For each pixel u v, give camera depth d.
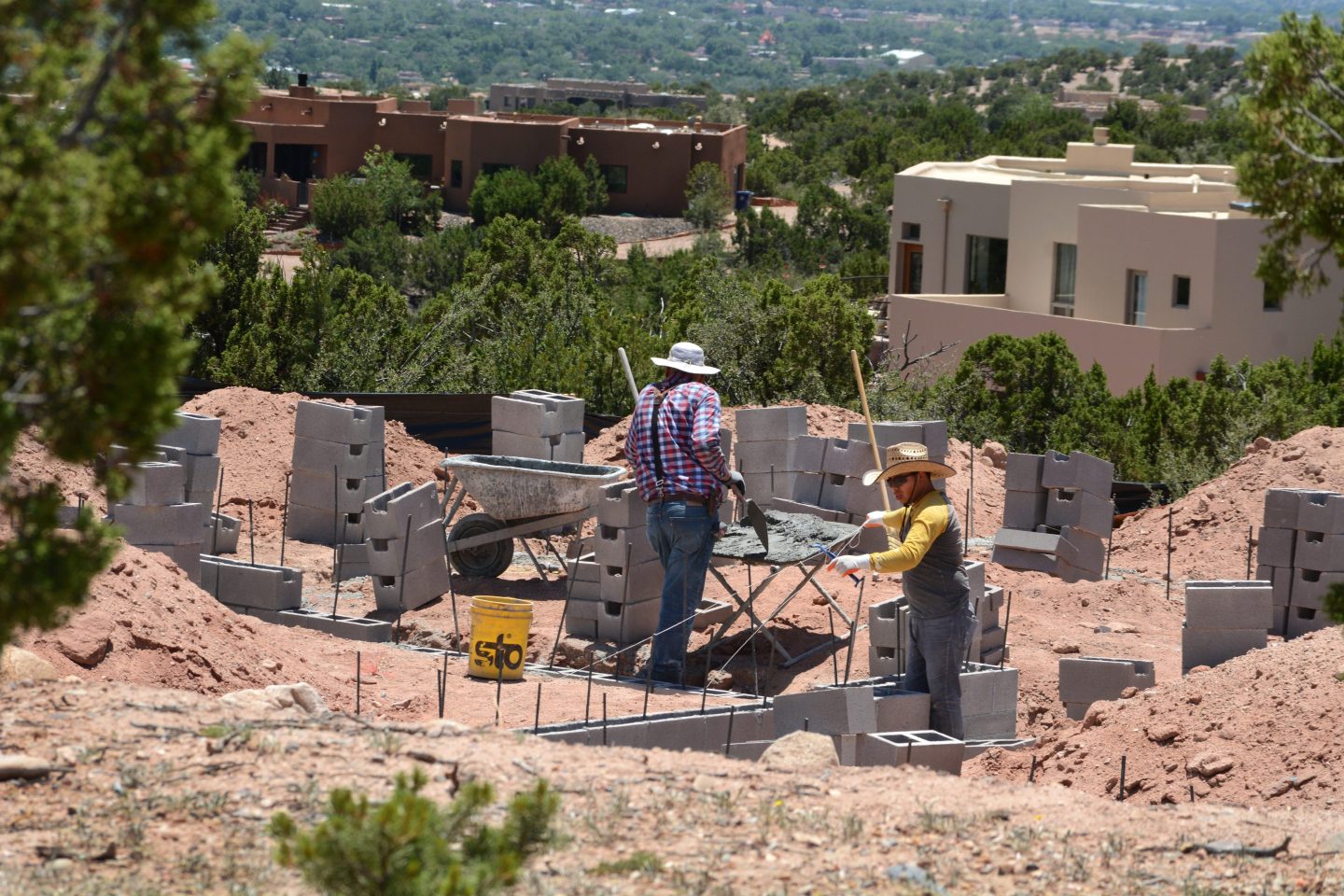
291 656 19.53
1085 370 82.56
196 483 26.05
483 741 13.75
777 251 165.62
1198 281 79.88
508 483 25.12
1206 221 79.06
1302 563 24.50
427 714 18.02
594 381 55.47
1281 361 61.72
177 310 8.39
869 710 16.64
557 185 174.75
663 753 14.10
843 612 22.98
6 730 12.74
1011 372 64.56
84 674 16.36
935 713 18.36
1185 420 54.22
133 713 13.50
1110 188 89.81
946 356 88.88
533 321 69.81
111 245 8.11
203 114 8.26
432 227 171.25
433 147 188.38
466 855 8.86
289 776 12.13
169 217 7.90
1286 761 16.33
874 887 10.80
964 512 32.94
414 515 24.02
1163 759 17.22
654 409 20.89
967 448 37.34
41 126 8.12
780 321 60.62
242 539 27.89
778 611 22.50
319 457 27.80
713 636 23.36
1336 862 11.95
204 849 10.77
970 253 96.12
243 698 14.76
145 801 11.51
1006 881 11.18
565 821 11.70
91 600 17.28
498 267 79.31
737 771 13.52
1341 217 11.88
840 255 173.62
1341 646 18.03
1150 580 29.16
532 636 22.88
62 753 12.27
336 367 60.88
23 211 7.57
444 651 21.78
